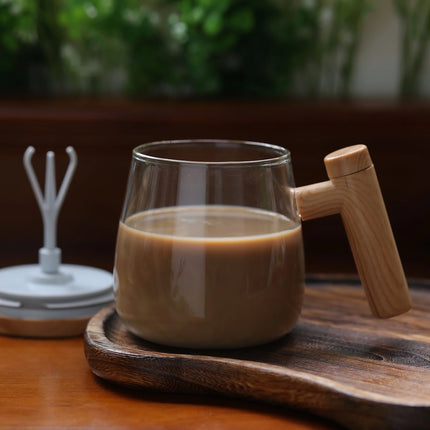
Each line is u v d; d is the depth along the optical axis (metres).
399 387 0.63
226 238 0.65
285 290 0.67
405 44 1.22
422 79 1.24
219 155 0.71
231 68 1.17
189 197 0.66
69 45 1.20
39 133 1.00
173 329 0.66
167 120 1.00
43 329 0.74
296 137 1.01
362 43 1.24
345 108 1.02
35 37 1.16
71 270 0.80
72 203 1.03
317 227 1.07
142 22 1.12
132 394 0.66
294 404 0.63
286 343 0.69
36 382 0.67
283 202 0.67
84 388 0.67
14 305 0.74
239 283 0.66
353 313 0.74
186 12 1.10
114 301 0.73
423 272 0.96
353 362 0.66
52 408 0.64
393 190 1.04
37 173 1.02
